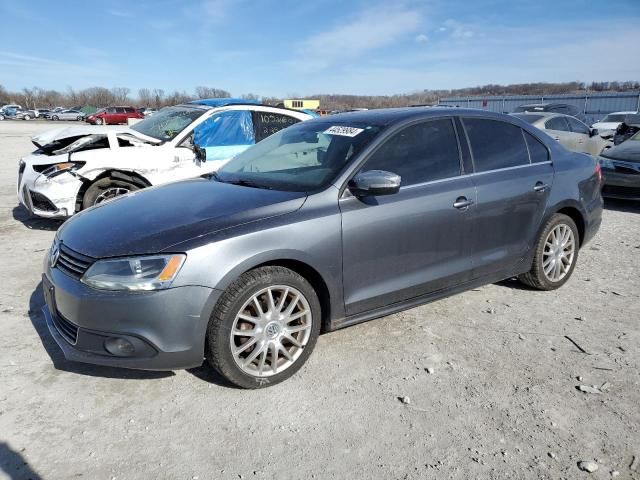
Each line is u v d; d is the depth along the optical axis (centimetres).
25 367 326
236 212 304
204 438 262
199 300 276
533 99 3438
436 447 256
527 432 267
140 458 248
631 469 240
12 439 259
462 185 375
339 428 270
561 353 347
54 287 296
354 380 314
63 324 300
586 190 464
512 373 322
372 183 314
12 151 1833
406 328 383
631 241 632
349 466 243
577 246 468
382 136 353
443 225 363
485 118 412
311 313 316
